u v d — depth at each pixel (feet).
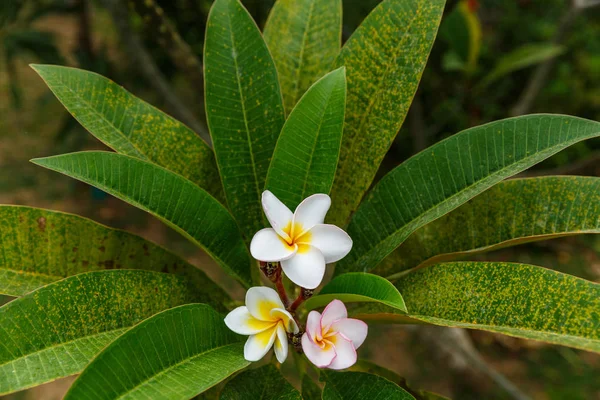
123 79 6.10
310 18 3.26
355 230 3.00
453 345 4.85
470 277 2.76
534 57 5.85
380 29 3.01
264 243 2.62
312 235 2.66
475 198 3.02
